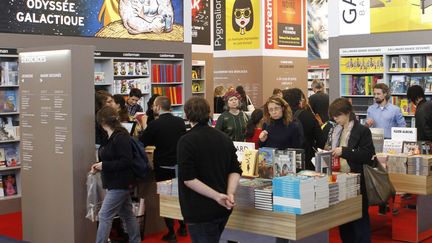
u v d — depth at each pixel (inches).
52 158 255.1
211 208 161.5
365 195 209.9
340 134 215.5
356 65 413.1
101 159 236.1
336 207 189.9
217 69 658.8
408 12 385.7
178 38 459.8
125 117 298.2
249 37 633.0
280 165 196.2
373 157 213.6
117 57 412.8
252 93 633.0
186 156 160.2
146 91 437.4
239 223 184.5
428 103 300.8
